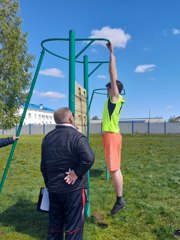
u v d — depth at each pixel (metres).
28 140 33.03
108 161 4.87
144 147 21.97
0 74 16.95
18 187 8.25
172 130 53.75
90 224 5.21
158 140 31.55
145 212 5.84
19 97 17.81
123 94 5.68
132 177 9.75
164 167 11.65
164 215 5.75
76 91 5.05
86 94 6.09
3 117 17.33
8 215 5.77
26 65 17.97
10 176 10.08
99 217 5.66
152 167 11.63
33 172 10.88
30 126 57.94
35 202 6.70
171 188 8.08
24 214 5.80
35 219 5.55
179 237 4.73
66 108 3.82
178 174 10.03
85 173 3.57
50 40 5.09
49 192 3.62
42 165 3.76
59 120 3.74
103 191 7.71
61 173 3.55
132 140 31.91
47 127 57.56
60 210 3.68
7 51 16.88
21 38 17.72
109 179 9.43
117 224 5.30
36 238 4.75
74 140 3.55
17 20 17.48
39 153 18.06
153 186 8.27
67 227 3.57
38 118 89.56
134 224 5.29
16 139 5.13
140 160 14.04
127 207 6.11
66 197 3.54
